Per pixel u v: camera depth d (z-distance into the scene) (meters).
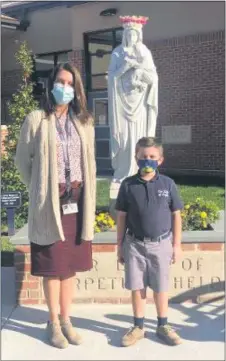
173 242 4.45
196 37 13.80
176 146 14.37
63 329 4.50
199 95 13.89
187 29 13.95
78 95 4.41
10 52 17.98
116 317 5.02
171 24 14.20
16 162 4.46
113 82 6.45
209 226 6.01
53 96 4.34
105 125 15.67
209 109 13.75
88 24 15.80
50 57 17.73
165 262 4.37
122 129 6.51
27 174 4.50
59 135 4.31
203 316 5.00
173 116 14.38
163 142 14.55
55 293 4.45
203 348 4.34
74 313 5.11
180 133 14.26
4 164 8.70
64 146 4.31
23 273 5.32
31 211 4.34
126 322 4.91
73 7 15.92
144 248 4.34
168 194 4.33
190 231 5.48
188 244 5.26
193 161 14.10
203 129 13.90
